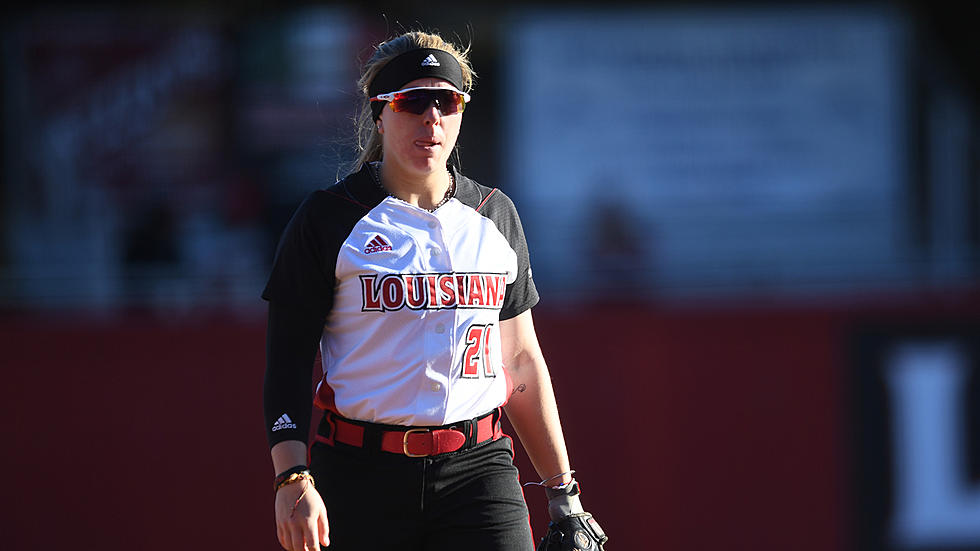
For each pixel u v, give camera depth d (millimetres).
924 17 39219
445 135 10922
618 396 24266
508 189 38312
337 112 36562
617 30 38625
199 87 36875
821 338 24562
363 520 10828
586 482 24094
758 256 36312
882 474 24422
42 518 23359
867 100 39188
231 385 23719
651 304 26328
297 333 10836
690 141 38781
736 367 24406
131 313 26328
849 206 39094
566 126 38562
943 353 24625
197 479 23562
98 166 36438
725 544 24203
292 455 10492
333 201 10891
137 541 23422
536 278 27859
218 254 35375
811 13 38969
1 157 36156
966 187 39281
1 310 26031
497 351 11188
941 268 28562
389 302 10656
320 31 36875
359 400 10797
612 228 37188
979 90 39531
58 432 23484
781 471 24344
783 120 38969
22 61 36594
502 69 38531
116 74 36906
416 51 10875
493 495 10977
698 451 24297
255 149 36750
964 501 24422
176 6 37031
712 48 38875
